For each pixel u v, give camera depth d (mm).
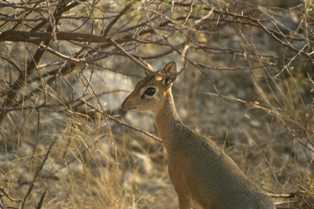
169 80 11250
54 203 12812
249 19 11633
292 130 13141
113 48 12648
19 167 13328
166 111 11242
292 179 13742
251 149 15219
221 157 10586
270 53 16297
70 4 11375
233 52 12305
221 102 17000
